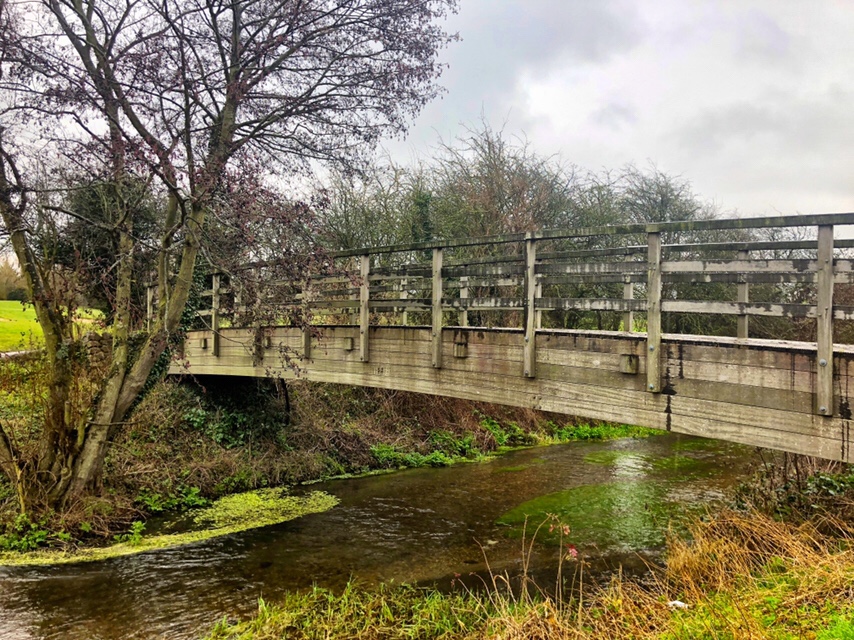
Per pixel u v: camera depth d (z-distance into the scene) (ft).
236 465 33.83
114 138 23.15
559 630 13.42
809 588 13.16
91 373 27.43
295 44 26.68
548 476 35.09
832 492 20.36
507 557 22.15
